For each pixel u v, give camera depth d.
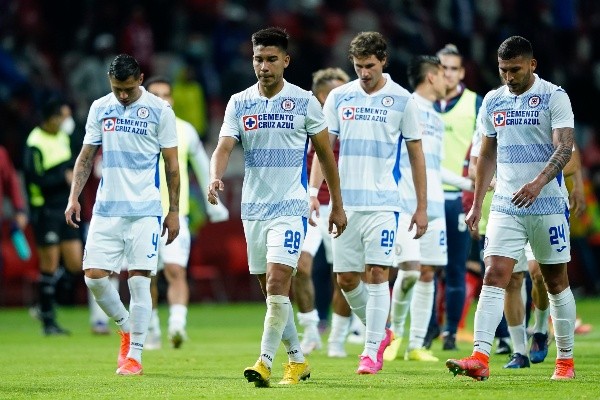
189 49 83.94
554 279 26.98
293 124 26.45
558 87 26.19
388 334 32.84
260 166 26.56
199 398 23.67
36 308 57.94
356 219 29.53
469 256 42.88
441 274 42.41
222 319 59.47
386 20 90.81
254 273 27.25
